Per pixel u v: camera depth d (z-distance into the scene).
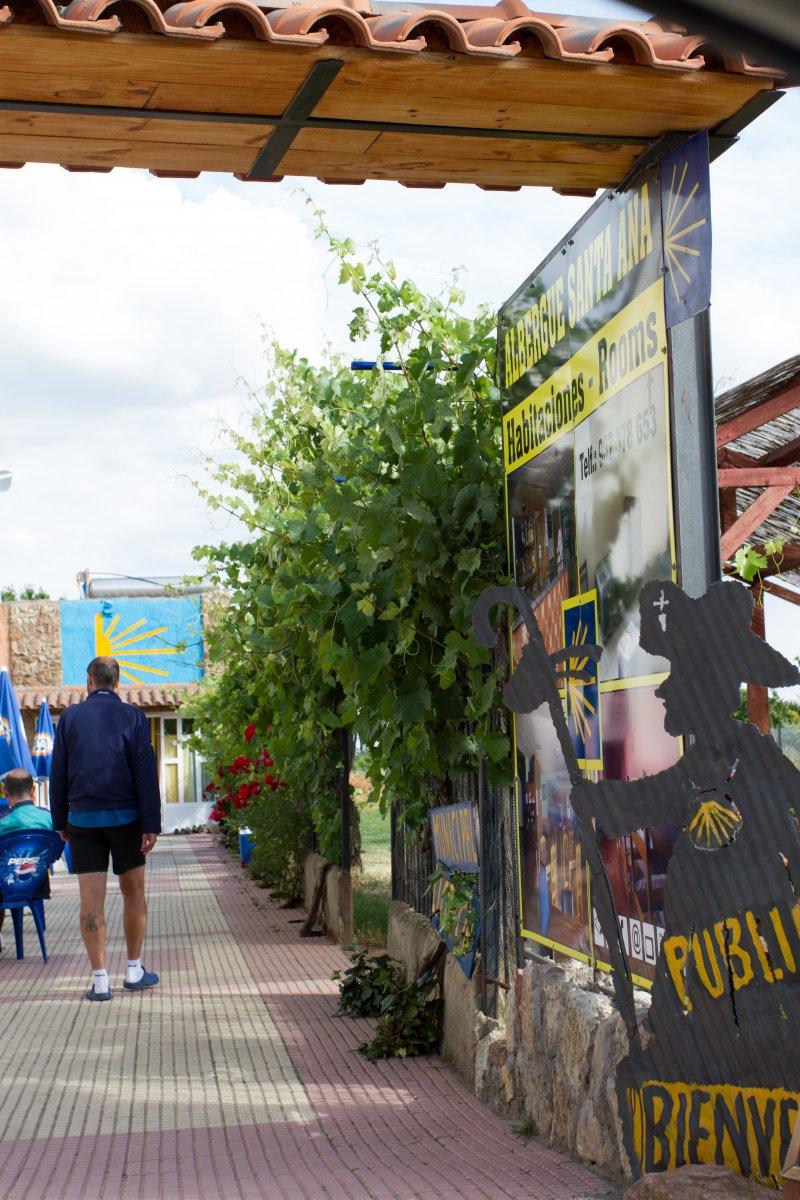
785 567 8.34
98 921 8.56
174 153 4.45
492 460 6.49
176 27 3.56
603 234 4.88
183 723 32.19
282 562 9.78
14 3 3.49
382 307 7.14
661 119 4.19
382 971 7.32
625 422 4.64
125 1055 6.82
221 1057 6.72
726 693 3.69
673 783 3.84
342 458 6.96
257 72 3.81
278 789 14.62
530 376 5.77
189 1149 5.06
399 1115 5.50
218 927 12.32
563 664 5.22
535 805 5.58
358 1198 4.28
